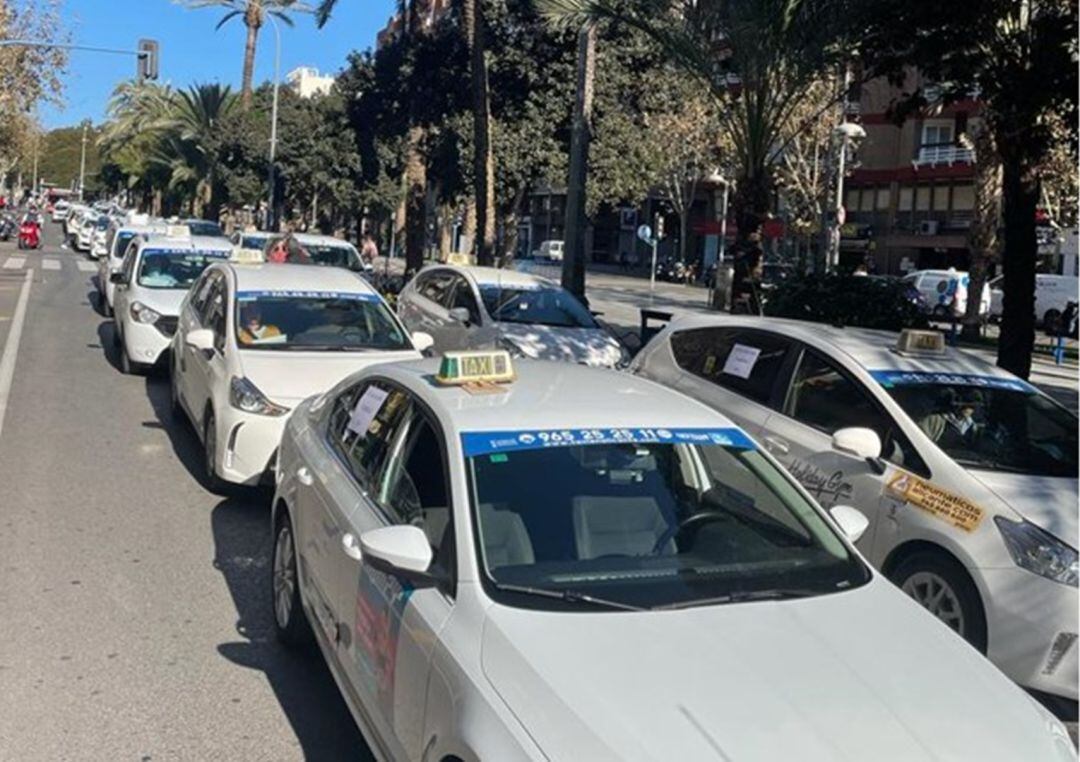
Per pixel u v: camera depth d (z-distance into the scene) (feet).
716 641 10.69
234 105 176.04
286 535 18.06
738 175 44.39
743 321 25.76
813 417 22.11
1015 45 34.37
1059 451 20.27
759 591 11.90
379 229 193.06
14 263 117.70
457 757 10.05
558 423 13.66
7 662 17.08
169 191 222.89
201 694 16.34
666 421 14.23
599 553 12.16
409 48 87.35
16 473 28.66
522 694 9.80
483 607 11.12
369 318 30.63
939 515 18.49
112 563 22.00
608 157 84.48
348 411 17.15
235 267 32.55
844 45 40.91
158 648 17.93
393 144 122.11
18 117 144.25
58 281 94.79
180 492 27.58
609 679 9.90
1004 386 21.79
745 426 23.35
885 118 43.06
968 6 33.37
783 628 11.10
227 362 27.48
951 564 18.10
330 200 162.50
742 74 42.39
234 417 25.91
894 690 10.20
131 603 19.88
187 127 181.47
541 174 84.64
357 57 101.50
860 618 11.55
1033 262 36.63
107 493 27.17
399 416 14.99
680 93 85.35
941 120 170.09
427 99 86.02
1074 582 16.75
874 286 45.96
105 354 50.49
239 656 17.76
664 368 27.09
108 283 66.95
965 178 167.53
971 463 19.12
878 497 19.60
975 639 17.60
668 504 12.96
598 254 254.47
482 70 68.74
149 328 43.42
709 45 43.29
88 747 14.61
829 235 125.49
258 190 155.63
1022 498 17.99
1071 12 32.71
